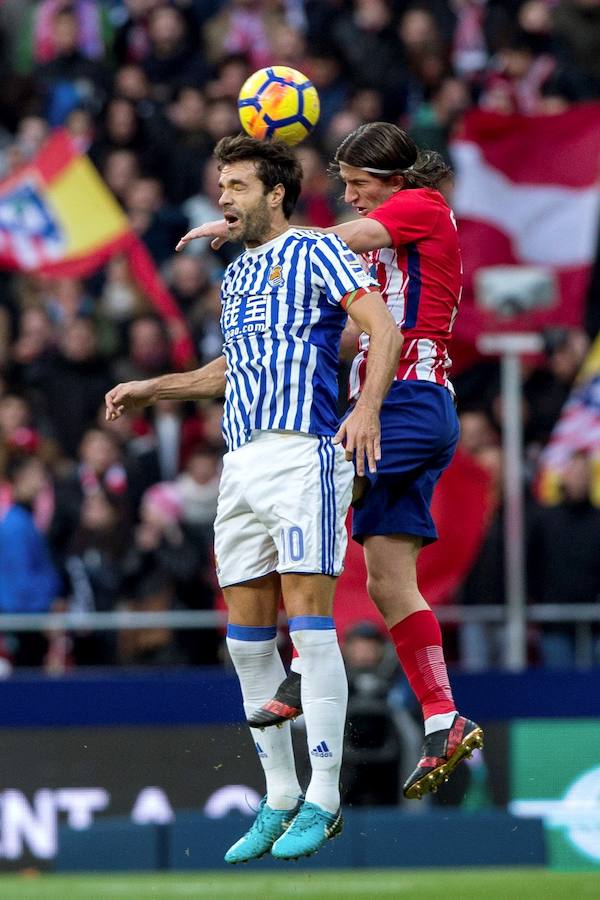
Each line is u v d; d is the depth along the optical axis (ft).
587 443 132.46
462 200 132.67
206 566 123.13
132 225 152.56
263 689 64.23
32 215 133.28
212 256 151.23
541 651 123.54
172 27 169.99
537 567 125.18
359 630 110.32
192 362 136.05
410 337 64.69
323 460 60.80
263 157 61.72
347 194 66.64
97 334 142.31
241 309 61.93
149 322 139.33
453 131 161.07
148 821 107.96
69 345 139.33
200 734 110.01
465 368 139.74
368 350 60.03
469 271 131.03
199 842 106.22
